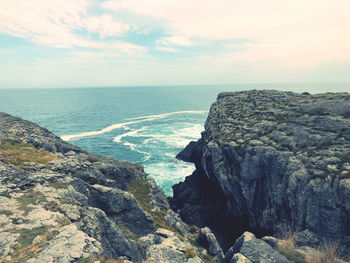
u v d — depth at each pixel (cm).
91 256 1105
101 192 2161
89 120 14238
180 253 1583
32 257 1021
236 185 3625
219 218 3981
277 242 1908
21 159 2216
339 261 1689
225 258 2206
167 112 18562
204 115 16912
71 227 1307
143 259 1684
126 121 14262
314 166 2688
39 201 1554
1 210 1356
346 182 2277
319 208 2403
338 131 3112
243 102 5994
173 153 8000
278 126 3869
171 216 2948
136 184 3462
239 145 3700
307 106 4162
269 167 3192
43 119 13988
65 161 2420
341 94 4459
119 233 1672
